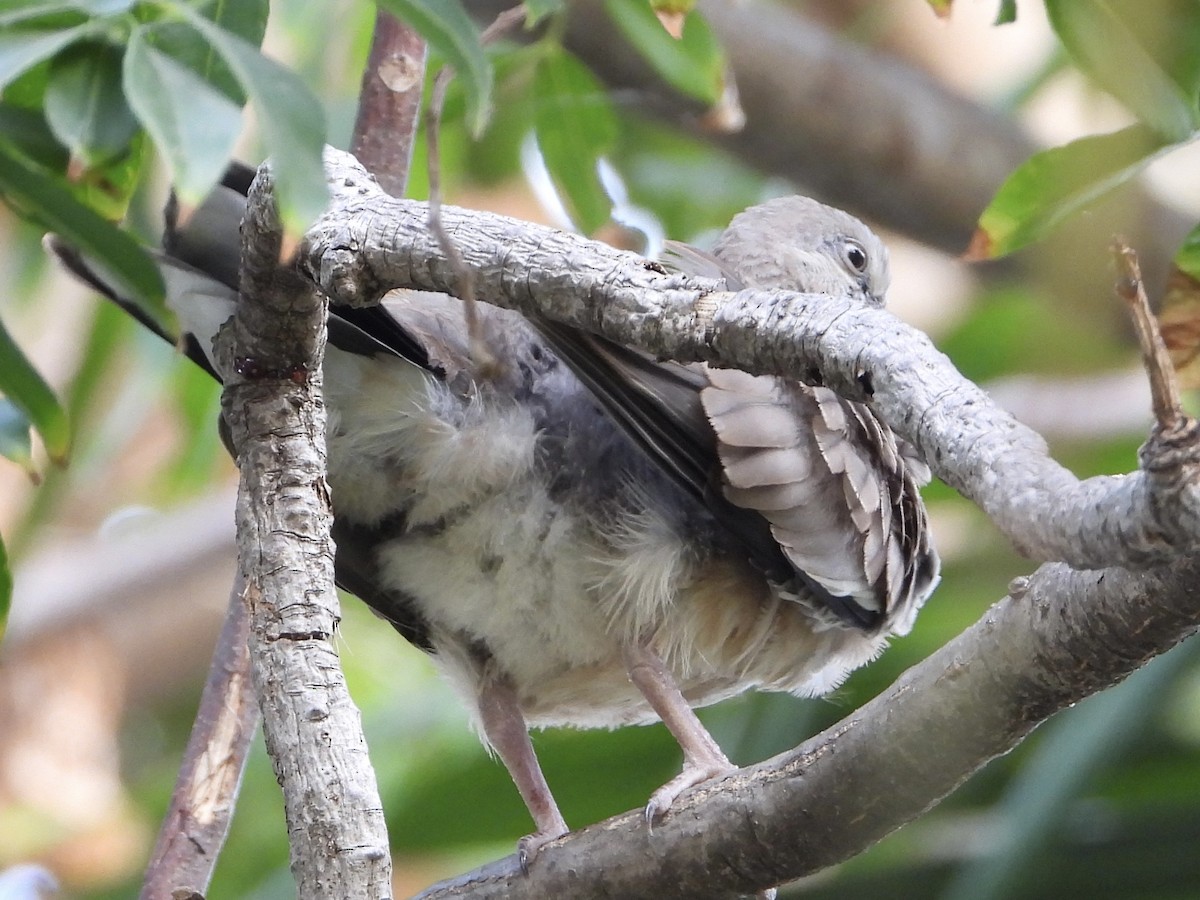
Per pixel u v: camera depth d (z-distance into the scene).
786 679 9.12
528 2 5.76
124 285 4.79
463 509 7.81
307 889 5.32
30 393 4.96
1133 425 11.74
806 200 10.34
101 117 4.60
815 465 7.77
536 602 8.08
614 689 8.72
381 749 12.18
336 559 8.30
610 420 7.69
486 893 6.99
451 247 4.93
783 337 4.98
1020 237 5.62
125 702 15.24
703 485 7.52
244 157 7.92
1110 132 5.53
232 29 5.13
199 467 10.73
